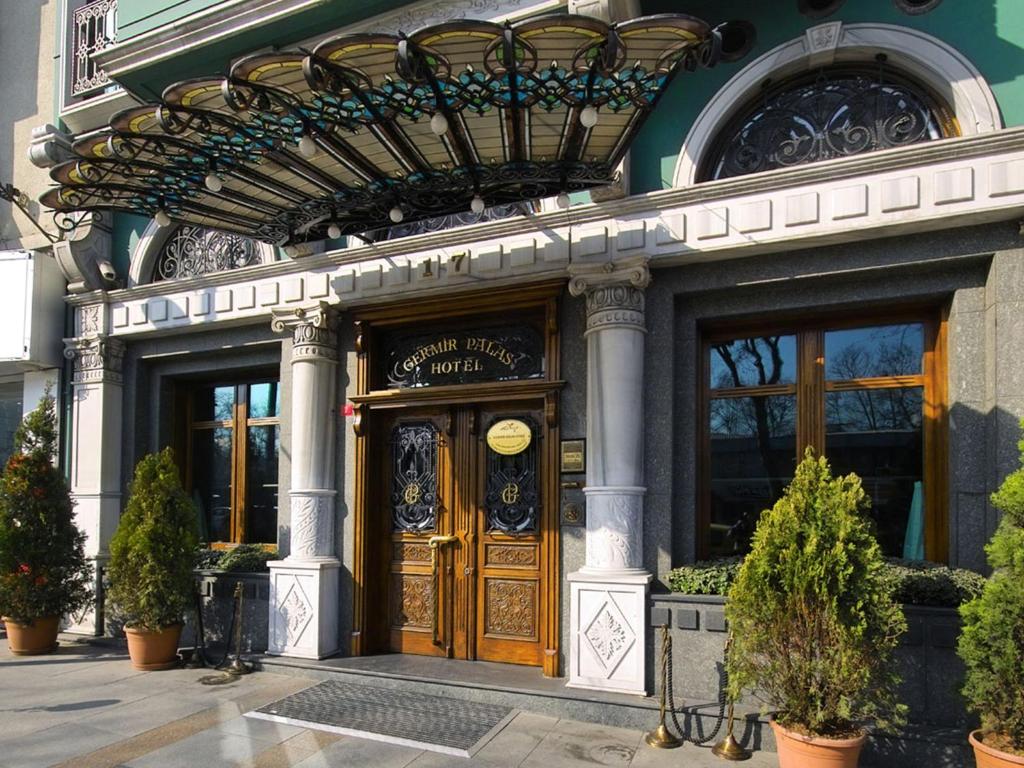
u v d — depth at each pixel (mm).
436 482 6344
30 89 8398
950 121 4781
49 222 8062
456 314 6160
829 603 3779
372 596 6395
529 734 4719
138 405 7750
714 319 5465
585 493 5344
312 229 5887
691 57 3924
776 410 5438
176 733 4754
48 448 7246
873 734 4266
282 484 6750
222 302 6992
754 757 4352
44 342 7789
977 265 4719
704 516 5520
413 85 3918
